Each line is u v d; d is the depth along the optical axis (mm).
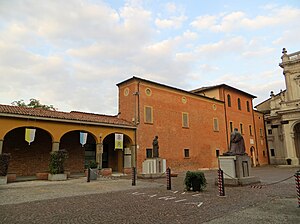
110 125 22047
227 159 13320
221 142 34000
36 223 6000
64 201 8969
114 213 6938
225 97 36688
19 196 10172
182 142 28438
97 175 18734
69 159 22719
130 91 25703
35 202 8797
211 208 7387
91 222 6031
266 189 11430
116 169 25656
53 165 17156
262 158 42844
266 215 6414
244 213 6660
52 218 6469
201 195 9914
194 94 31344
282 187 12102
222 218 6148
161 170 20250
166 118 27266
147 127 25156
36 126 17844
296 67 39906
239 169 13094
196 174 11172
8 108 17859
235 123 37656
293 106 36719
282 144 43844
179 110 29047
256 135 42688
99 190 11930
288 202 8180
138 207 7719
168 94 28172
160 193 10688
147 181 16328
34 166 20531
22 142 20297
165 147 26375
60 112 21438
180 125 28719
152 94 26438
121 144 22531
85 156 24469
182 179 17422
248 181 13133
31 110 19094
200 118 31625
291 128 36375
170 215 6586
